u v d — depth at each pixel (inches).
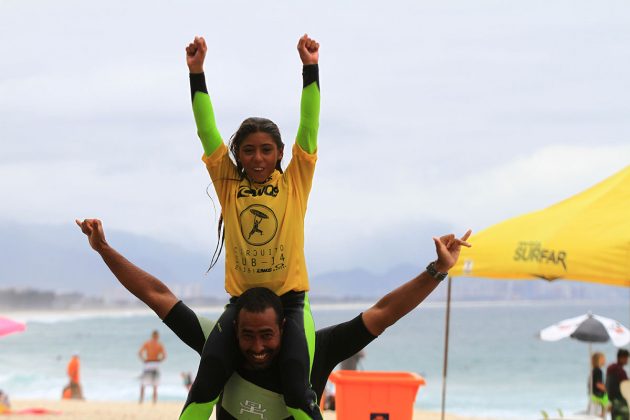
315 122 296.4
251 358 278.4
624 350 920.9
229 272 297.4
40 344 4911.4
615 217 633.6
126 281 301.0
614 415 906.7
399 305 291.6
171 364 3408.0
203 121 298.5
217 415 298.0
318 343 297.4
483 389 2544.3
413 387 521.0
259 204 292.2
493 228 714.8
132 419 1169.4
